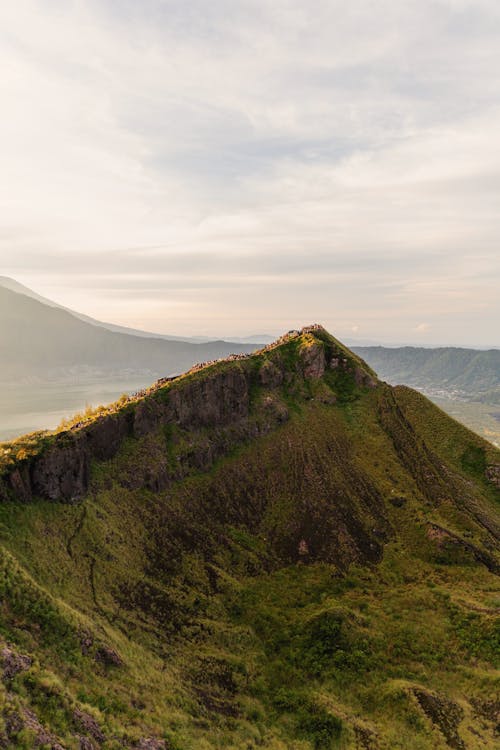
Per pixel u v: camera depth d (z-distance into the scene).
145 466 86.25
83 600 56.16
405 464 109.75
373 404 130.88
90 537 66.62
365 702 55.66
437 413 133.12
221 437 105.62
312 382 134.88
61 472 69.06
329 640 64.00
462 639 63.75
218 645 61.88
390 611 70.56
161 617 61.78
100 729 36.94
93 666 45.50
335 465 106.38
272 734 49.56
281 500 96.31
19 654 40.00
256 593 74.12
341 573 80.56
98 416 86.31
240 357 132.25
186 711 47.38
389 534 90.12
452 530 88.00
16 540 57.28
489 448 120.81
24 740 30.02
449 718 51.16
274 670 60.59
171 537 78.00
